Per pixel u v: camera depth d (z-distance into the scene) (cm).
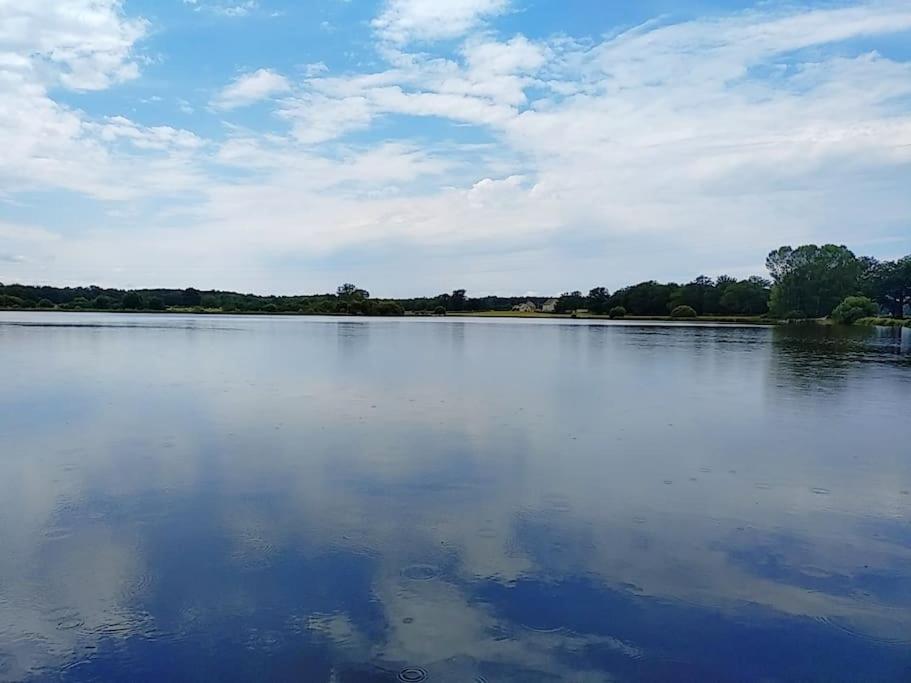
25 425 962
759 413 1132
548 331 4547
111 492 646
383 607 416
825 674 352
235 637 380
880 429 997
